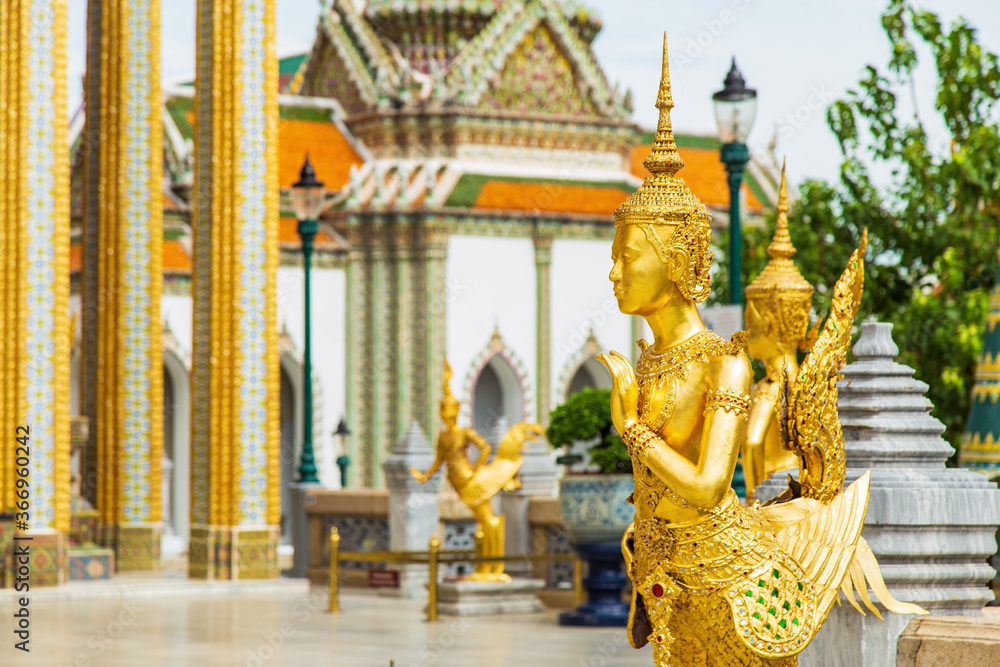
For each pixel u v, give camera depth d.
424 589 17.62
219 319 20.36
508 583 15.21
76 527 21.34
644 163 5.23
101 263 22.70
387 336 35.84
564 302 37.34
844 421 6.40
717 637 5.04
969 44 17.42
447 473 15.37
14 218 18.28
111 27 22.77
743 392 4.97
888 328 6.50
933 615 5.83
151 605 17.12
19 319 18.23
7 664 11.67
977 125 17.17
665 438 5.10
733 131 12.36
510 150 37.78
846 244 18.12
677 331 5.16
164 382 34.31
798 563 5.14
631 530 5.29
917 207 17.30
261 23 20.73
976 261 16.44
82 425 20.95
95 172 23.06
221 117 20.52
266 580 20.08
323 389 35.62
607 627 13.56
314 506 19.55
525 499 16.41
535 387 36.88
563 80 38.81
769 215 18.84
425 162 36.88
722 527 5.00
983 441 9.11
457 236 35.97
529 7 38.25
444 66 38.22
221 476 20.14
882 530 6.00
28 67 18.42
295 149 37.09
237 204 20.45
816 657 6.05
